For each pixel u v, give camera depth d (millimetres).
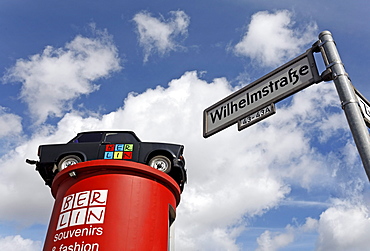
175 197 10000
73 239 7711
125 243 7691
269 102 4676
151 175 9055
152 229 8227
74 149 10602
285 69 4715
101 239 7656
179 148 10711
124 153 10484
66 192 8688
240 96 5145
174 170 10594
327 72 4031
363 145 3396
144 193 8648
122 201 8273
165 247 8367
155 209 8586
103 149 10633
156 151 10688
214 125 5328
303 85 4348
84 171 8844
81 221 7941
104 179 8586
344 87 3789
